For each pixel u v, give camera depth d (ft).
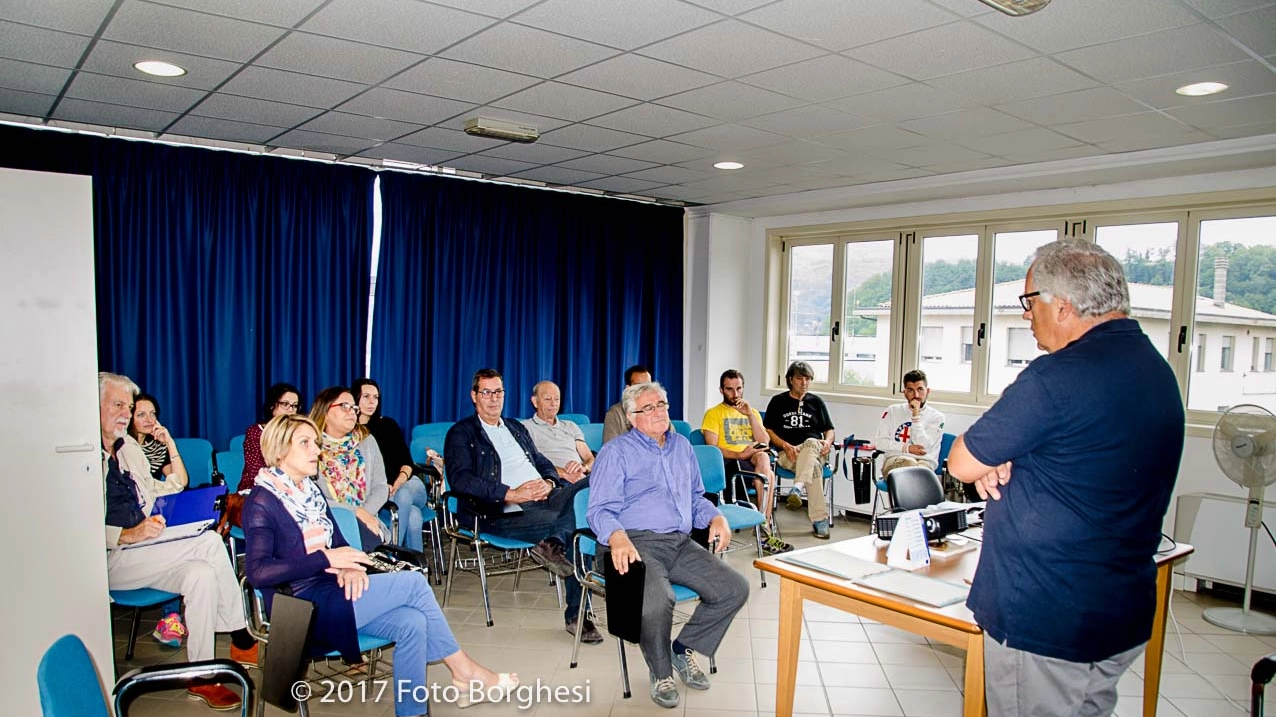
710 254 21.57
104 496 9.07
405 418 17.22
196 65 10.17
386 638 8.54
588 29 8.75
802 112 12.00
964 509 9.70
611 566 9.66
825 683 10.48
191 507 10.05
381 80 10.75
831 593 7.72
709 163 15.93
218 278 14.71
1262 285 14.40
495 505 12.35
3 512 8.29
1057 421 5.30
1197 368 15.24
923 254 19.20
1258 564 13.61
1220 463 12.62
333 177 15.98
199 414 14.65
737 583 9.91
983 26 8.47
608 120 12.69
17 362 8.32
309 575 8.35
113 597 9.48
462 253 17.92
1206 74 9.87
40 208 8.38
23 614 8.45
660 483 10.62
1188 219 15.19
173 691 9.91
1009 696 5.80
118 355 13.83
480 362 18.40
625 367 21.04
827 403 20.68
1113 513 5.32
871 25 8.50
